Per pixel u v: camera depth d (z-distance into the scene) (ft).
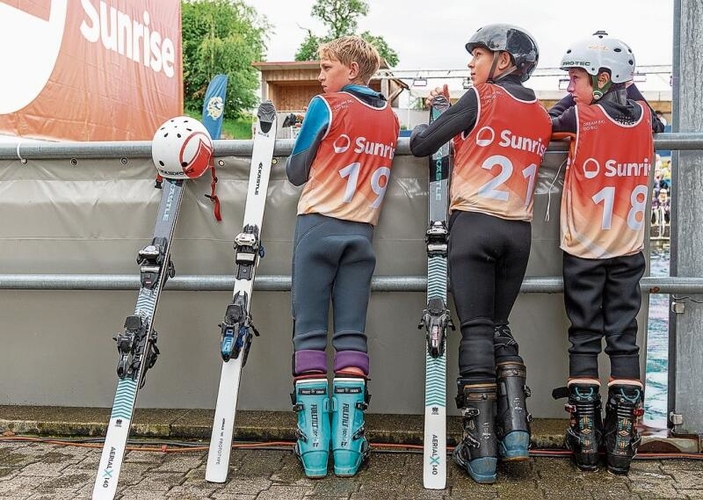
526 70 9.32
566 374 10.54
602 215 9.11
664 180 39.63
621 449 8.98
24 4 14.65
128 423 8.73
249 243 9.55
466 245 8.98
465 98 9.04
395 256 10.59
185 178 10.16
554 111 10.12
